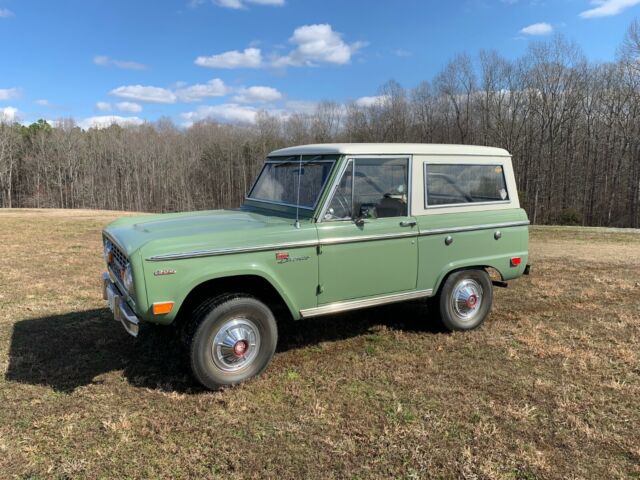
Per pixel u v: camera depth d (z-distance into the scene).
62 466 2.97
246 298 4.01
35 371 4.30
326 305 4.43
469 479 2.88
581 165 42.16
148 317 3.65
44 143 65.12
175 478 2.88
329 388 4.00
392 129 50.53
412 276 4.88
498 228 5.39
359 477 2.90
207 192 65.94
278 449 3.16
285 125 61.47
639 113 38.69
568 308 6.34
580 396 3.87
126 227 4.50
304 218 4.44
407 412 3.61
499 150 5.51
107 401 3.78
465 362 4.55
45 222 17.11
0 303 6.35
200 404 3.74
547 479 2.88
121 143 65.88
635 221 38.84
